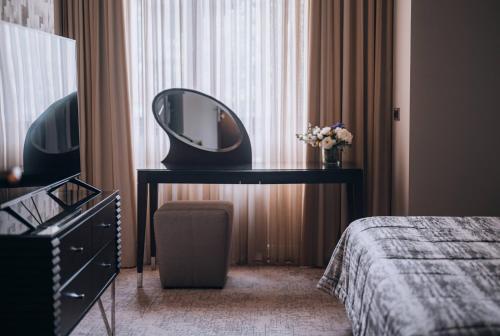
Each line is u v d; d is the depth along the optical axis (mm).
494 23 4094
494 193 4176
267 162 4512
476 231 2850
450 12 4086
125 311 3596
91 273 2709
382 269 2334
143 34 4484
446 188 4172
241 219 4645
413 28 4094
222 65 4531
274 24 4508
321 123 4520
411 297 1978
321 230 4559
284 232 4652
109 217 3039
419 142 4148
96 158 4480
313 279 4266
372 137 4551
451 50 4105
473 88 4125
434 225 2980
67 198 2982
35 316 2176
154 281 4203
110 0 4371
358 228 3043
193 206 4062
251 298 3836
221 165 4262
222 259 3988
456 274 2197
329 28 4453
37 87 2680
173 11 4484
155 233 3967
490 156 4156
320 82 4512
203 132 4328
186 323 3402
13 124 2432
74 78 3197
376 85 4492
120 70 4434
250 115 4578
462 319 1762
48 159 2799
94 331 3277
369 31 4457
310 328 3326
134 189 4551
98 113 4449
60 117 2969
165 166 4188
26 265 2160
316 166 4148
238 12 4520
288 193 4648
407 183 4191
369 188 4590
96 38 4398
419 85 4121
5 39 2373
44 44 2773
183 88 4352
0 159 2312
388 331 1969
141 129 4555
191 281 4012
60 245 2295
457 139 4148
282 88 4539
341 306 3686
